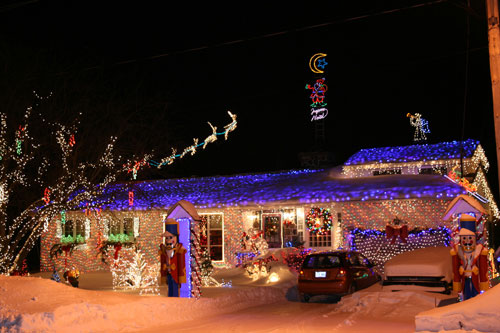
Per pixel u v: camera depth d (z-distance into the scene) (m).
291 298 16.86
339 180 24.23
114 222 25.69
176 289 13.33
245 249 22.81
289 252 21.70
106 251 24.47
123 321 10.77
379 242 20.69
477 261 10.30
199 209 24.06
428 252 14.46
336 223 22.44
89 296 11.79
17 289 11.45
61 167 19.97
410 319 11.20
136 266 19.14
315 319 11.62
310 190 22.91
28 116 17.86
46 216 19.02
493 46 10.69
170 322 11.52
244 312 13.26
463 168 23.36
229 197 23.92
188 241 13.45
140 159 20.81
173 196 25.70
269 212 23.83
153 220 25.16
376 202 21.27
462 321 8.19
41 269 26.52
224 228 23.84
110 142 19.98
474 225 10.55
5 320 9.61
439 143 25.67
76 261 25.95
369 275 16.69
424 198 20.11
